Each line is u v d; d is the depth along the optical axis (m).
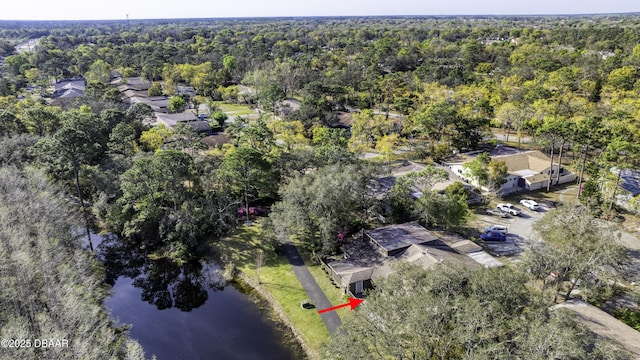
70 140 46.22
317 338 32.00
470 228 47.56
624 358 21.72
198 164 53.06
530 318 20.98
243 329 34.22
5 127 60.81
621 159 50.78
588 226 32.25
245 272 41.41
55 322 25.70
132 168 46.84
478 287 22.14
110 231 50.22
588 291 32.44
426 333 20.05
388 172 51.78
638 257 38.84
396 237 40.72
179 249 43.88
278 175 53.56
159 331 34.41
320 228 40.56
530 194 57.38
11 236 33.00
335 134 69.81
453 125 73.38
